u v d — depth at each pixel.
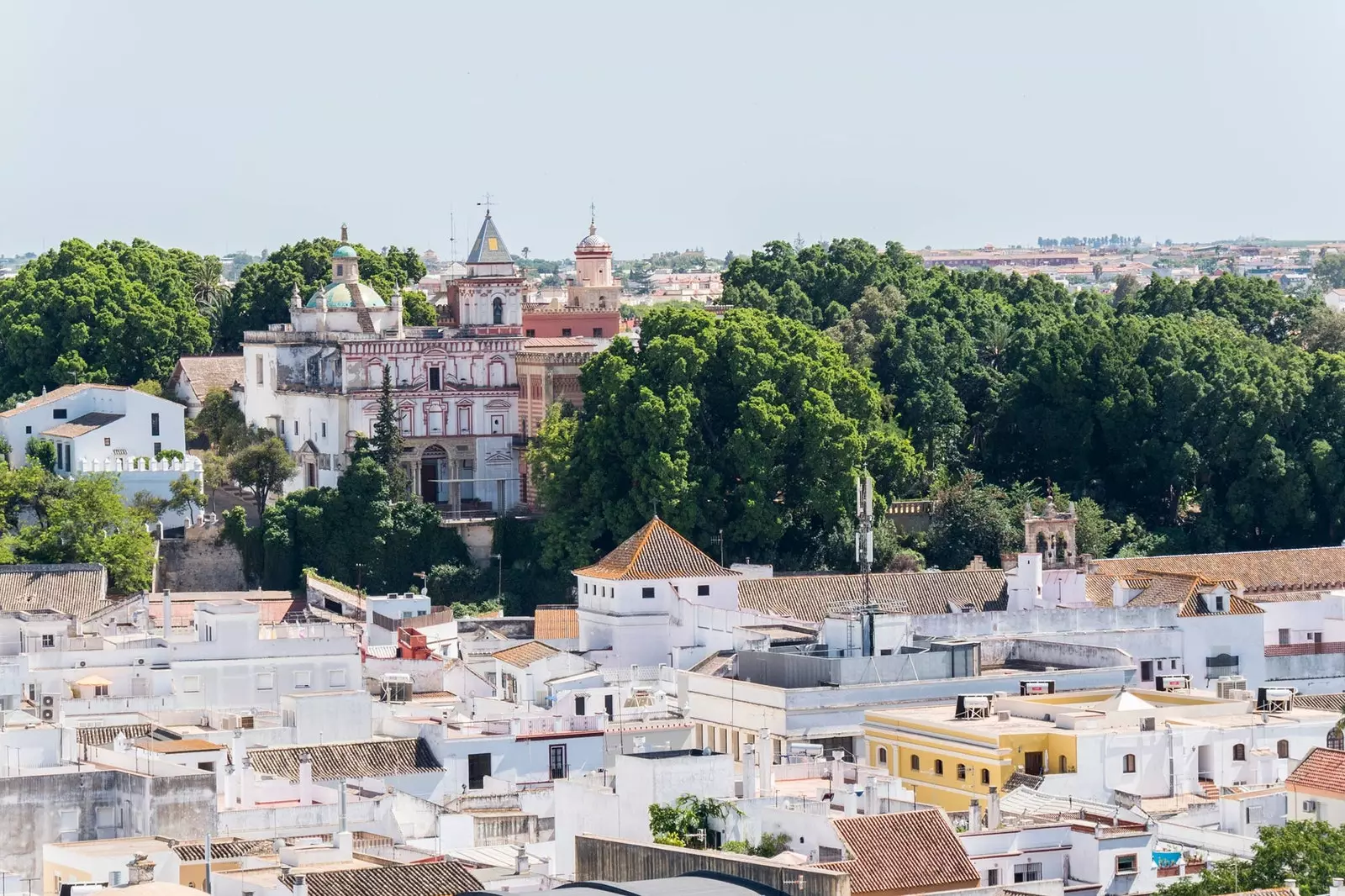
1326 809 186.12
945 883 163.50
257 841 183.62
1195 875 171.62
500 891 146.50
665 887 131.88
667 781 180.62
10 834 189.62
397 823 199.50
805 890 140.88
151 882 165.25
